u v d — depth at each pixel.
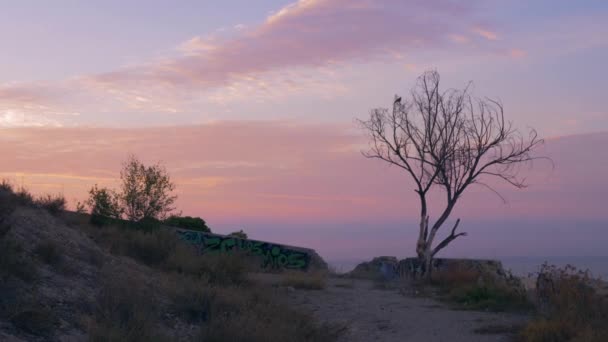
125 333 10.83
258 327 12.51
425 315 18.75
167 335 11.76
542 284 17.81
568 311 14.67
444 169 32.12
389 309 19.95
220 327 12.32
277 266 34.88
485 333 15.73
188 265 20.56
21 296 11.23
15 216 16.30
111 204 27.25
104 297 12.48
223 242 34.75
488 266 29.91
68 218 20.81
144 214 27.56
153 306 13.12
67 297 12.62
